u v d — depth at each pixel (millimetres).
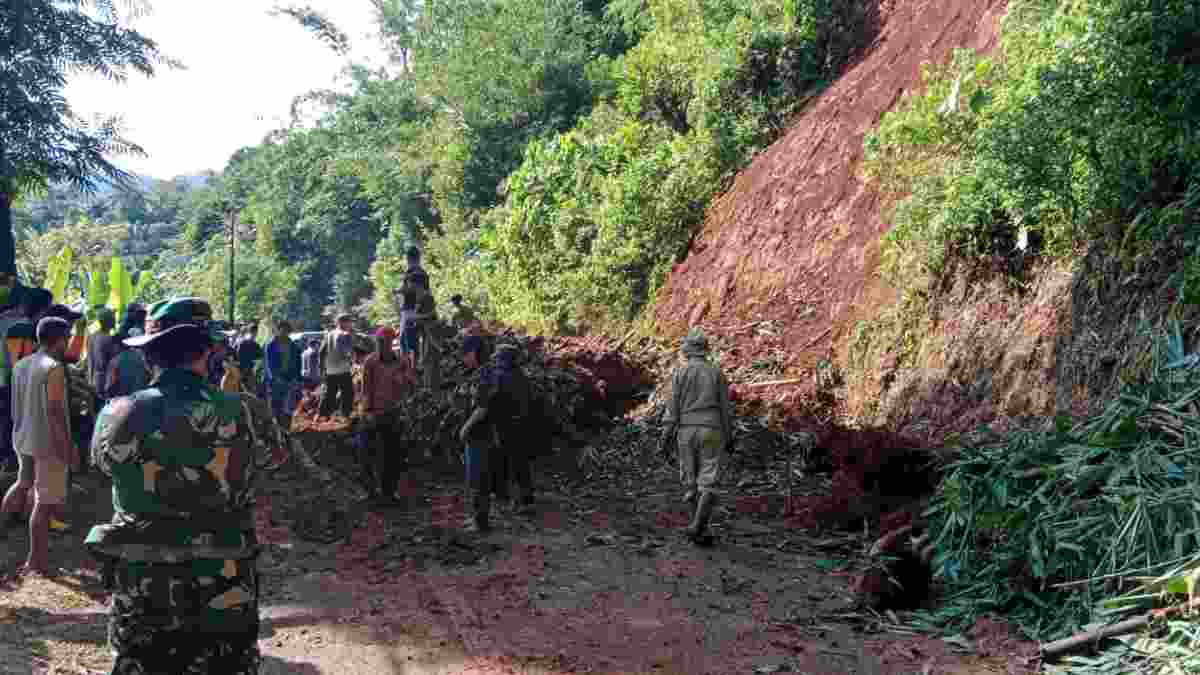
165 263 95812
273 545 7633
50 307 8305
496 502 9148
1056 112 8383
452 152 32906
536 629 5801
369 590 6531
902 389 10180
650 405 11398
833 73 17891
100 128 15297
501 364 8422
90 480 9391
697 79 20188
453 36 35812
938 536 6523
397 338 15336
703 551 7520
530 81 31328
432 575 6879
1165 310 7430
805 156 15547
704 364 7945
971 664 5203
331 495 9484
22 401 6695
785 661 5309
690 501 8195
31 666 4855
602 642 5594
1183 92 7684
